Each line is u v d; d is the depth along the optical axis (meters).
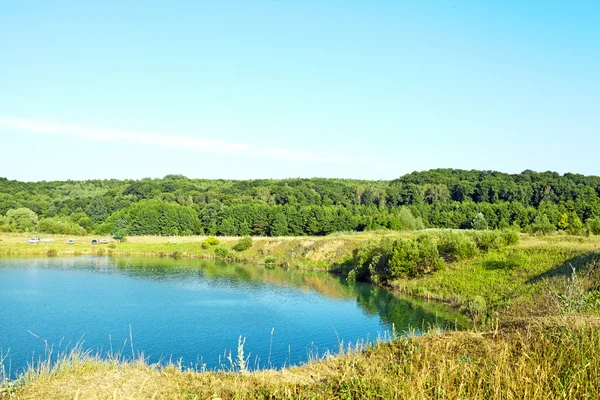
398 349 12.87
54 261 78.69
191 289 54.00
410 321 36.47
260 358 28.77
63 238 108.00
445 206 118.06
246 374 12.19
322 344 31.77
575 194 116.62
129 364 13.68
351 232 96.50
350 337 33.16
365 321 37.78
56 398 10.20
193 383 11.41
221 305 45.16
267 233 114.62
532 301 31.17
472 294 40.84
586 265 33.53
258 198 150.25
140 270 69.50
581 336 10.60
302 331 35.38
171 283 58.16
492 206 105.88
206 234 122.81
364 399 9.13
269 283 58.53
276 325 37.31
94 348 30.86
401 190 141.12
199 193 155.00
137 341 32.84
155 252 93.19
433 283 47.47
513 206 101.44
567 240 53.75
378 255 59.78
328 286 56.00
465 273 46.25
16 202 133.38
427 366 10.43
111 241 104.44
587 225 65.44
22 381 11.77
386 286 54.19
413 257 51.78
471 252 49.94
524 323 13.11
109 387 10.95
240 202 140.25
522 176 145.25
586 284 28.45
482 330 14.30
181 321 38.62
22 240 99.69
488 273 44.03
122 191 161.25
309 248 79.31
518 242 52.44
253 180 191.25
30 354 29.08
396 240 58.88
